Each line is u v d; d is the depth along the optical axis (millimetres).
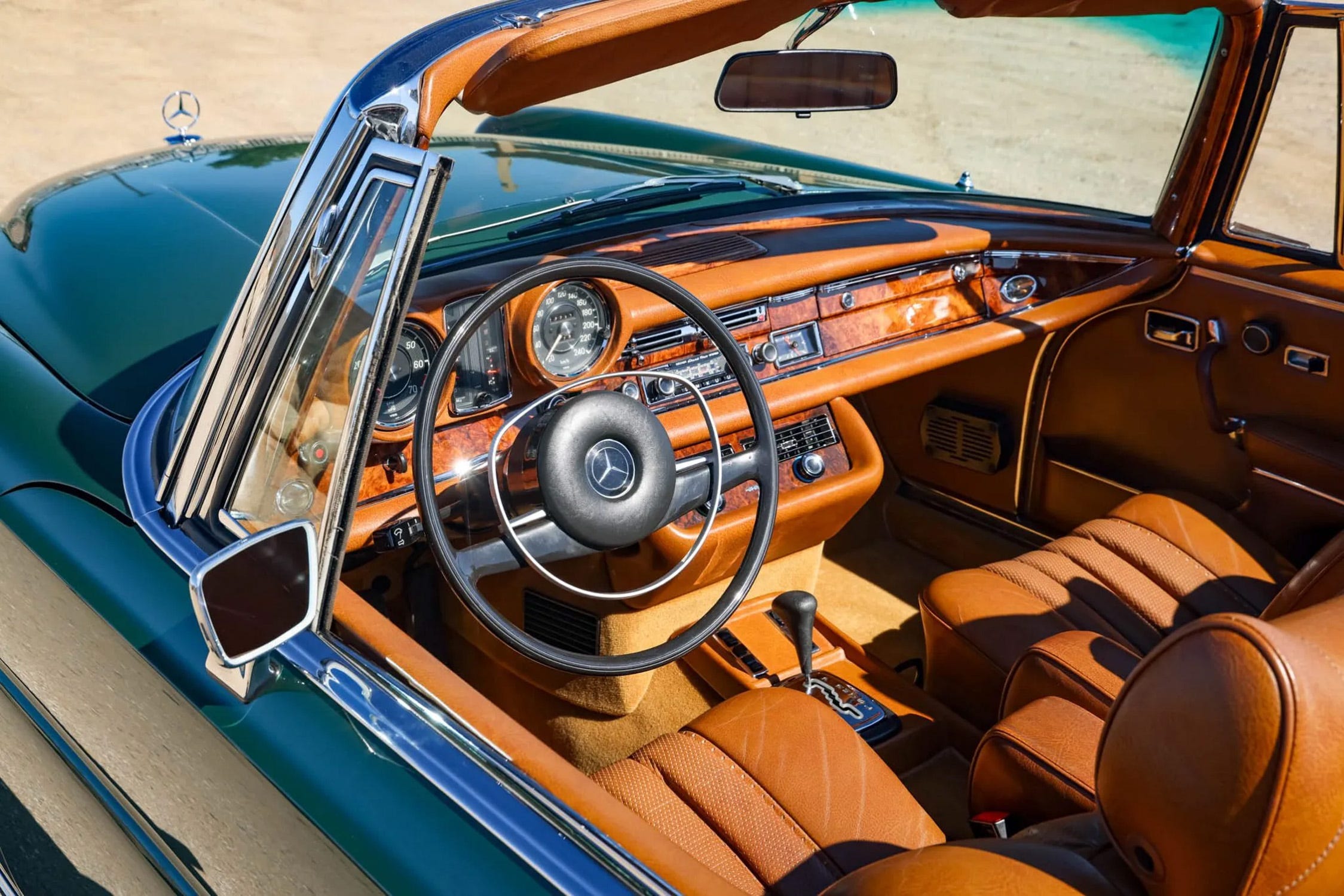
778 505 2307
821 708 1707
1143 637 2145
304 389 1277
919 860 993
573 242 2230
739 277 2266
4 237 2779
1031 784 1534
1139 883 962
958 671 2225
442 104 1282
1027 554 2363
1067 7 2066
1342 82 2160
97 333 2195
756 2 1453
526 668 2391
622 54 1479
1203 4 2115
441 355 1719
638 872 984
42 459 1783
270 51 9773
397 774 1124
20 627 1832
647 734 2439
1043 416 2881
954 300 2578
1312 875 833
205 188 2980
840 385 2402
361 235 1223
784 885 1438
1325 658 852
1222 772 827
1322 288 2305
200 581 1131
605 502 1808
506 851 1019
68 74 8930
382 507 1928
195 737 1333
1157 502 2420
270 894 1324
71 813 1940
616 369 2195
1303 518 2398
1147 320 2631
